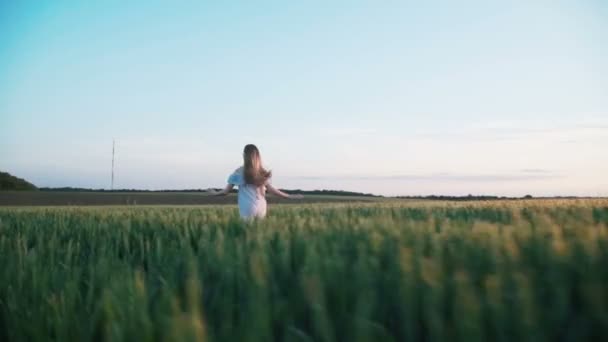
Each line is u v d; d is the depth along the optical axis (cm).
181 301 236
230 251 303
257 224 518
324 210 986
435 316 183
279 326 201
